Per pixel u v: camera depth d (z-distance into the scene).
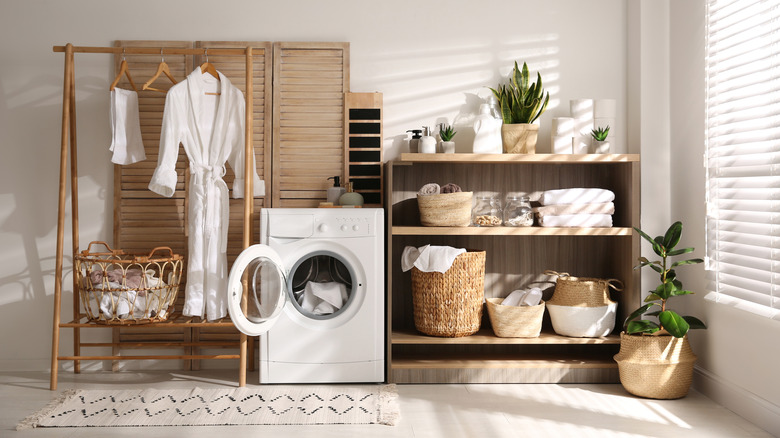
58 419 2.67
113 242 3.56
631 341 3.05
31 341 3.55
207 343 3.35
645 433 2.54
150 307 3.12
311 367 3.18
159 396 3.00
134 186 3.56
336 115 3.62
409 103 3.63
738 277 2.79
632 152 3.55
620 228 3.28
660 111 3.42
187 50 3.22
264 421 2.67
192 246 3.25
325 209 3.17
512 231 3.24
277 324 3.17
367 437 2.50
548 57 3.64
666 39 3.43
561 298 3.35
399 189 3.63
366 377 3.19
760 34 2.59
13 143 3.54
